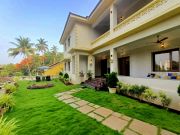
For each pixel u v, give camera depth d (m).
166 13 5.07
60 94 9.31
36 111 5.67
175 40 7.80
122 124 4.15
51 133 3.71
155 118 4.53
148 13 6.47
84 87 11.91
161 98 5.45
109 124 4.17
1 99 5.95
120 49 11.30
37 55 47.62
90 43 15.04
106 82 9.95
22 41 41.59
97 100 7.18
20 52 41.88
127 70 12.47
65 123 4.32
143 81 7.00
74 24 14.54
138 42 8.32
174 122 4.19
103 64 16.89
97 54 14.23
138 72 10.67
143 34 6.78
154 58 9.34
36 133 3.73
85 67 15.75
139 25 6.55
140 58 10.45
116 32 9.34
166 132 3.58
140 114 4.93
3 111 5.51
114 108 5.74
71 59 16.38
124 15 12.20
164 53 8.61
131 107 5.80
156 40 7.88
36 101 7.54
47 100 7.67
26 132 3.80
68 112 5.40
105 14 11.60
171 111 5.25
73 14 13.46
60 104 6.68
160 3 5.76
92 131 3.73
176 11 4.82
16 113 5.52
